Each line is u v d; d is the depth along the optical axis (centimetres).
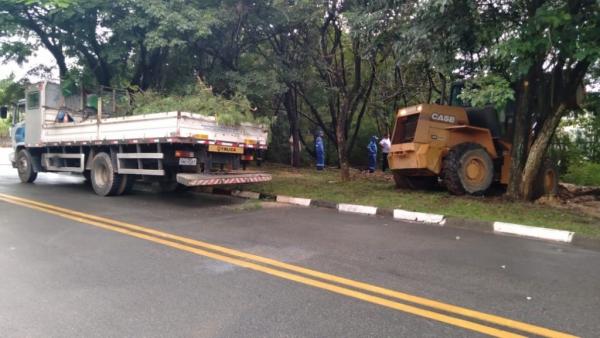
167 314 412
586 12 838
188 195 1228
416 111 1137
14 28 1428
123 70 1723
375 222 878
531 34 832
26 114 1419
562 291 491
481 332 386
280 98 1984
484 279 527
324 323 397
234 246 656
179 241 681
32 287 475
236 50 1600
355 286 492
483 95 866
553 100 995
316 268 554
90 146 1214
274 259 590
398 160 1184
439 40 966
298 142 2145
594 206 1057
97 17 1452
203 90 1153
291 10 1520
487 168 1103
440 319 410
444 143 1125
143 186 1422
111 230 751
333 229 796
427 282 511
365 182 1437
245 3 1456
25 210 926
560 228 778
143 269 541
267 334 374
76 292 463
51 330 378
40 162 1435
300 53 1727
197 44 1480
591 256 649
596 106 1142
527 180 1034
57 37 1530
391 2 1034
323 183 1395
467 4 888
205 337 368
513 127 1130
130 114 1277
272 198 1167
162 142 1005
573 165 1689
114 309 421
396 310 429
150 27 1369
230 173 1090
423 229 818
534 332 388
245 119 1113
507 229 805
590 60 866
